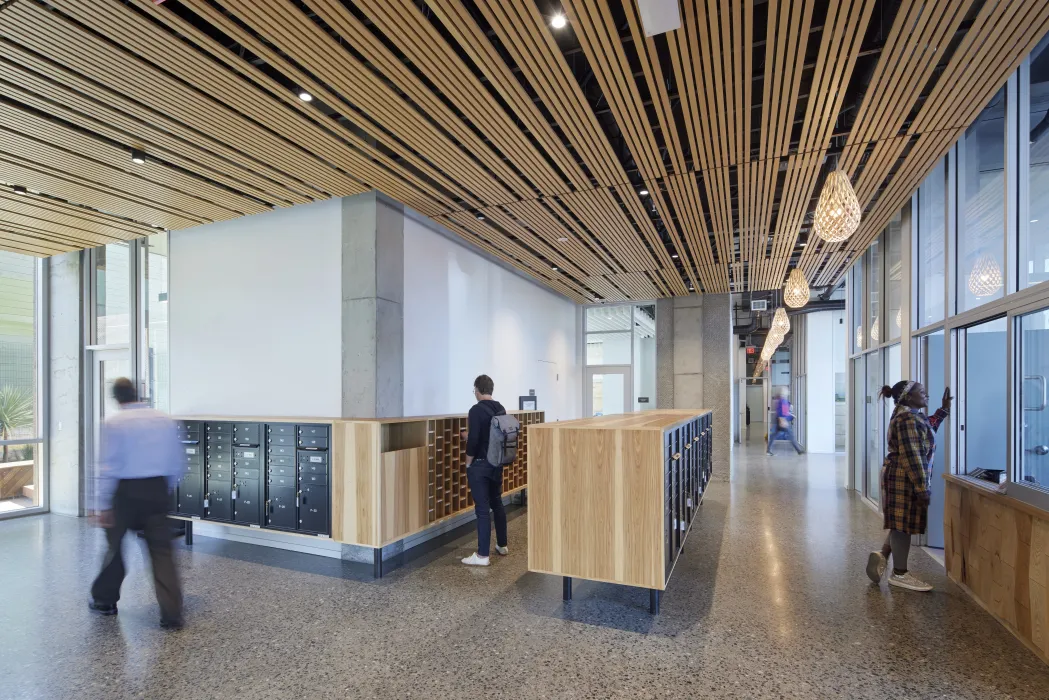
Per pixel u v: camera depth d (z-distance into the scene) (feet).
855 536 17.22
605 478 10.89
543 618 10.95
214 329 18.04
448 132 12.11
